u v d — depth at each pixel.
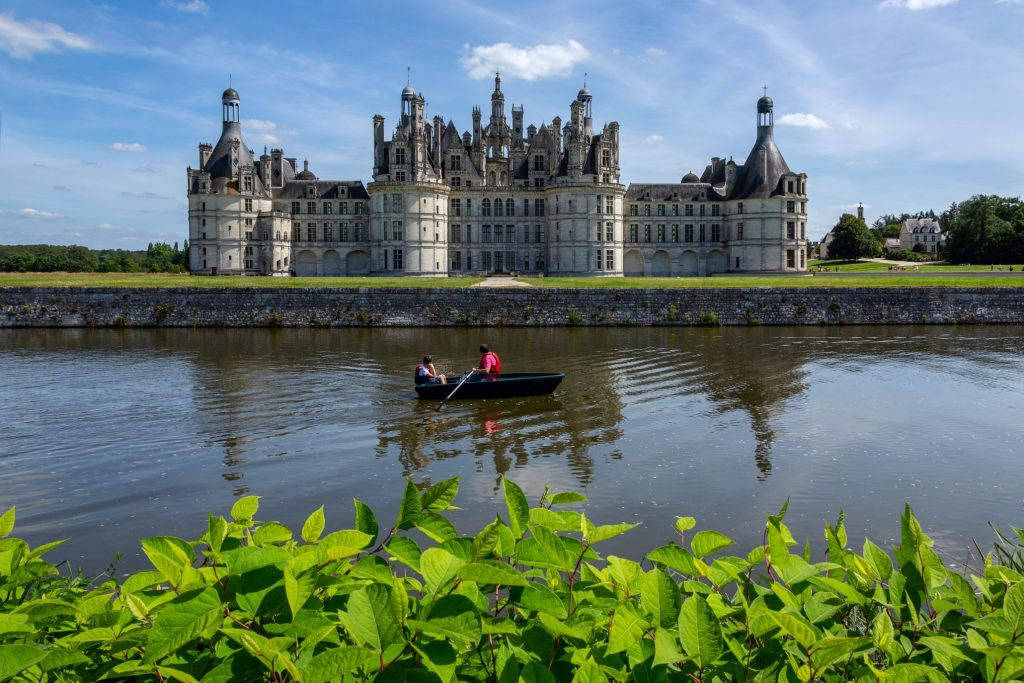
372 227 130.25
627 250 143.75
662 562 5.91
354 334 72.62
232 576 4.93
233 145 133.88
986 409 34.62
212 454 26.86
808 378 43.97
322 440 28.88
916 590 5.83
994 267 158.75
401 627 4.59
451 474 24.41
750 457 26.22
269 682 4.68
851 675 5.28
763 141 136.38
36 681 4.96
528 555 5.48
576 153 129.75
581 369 47.62
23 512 20.91
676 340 65.94
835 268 173.12
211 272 131.38
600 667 4.79
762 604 5.18
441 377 37.78
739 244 136.62
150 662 4.49
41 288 79.81
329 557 4.98
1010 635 4.89
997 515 20.28
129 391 39.31
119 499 21.98
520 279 99.62
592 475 24.16
